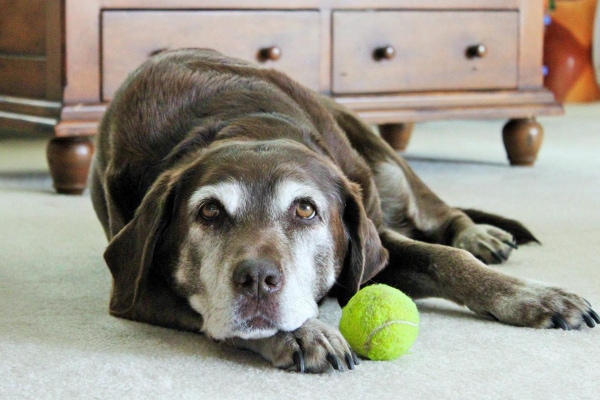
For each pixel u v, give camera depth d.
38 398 1.15
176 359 1.25
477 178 2.43
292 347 1.22
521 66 2.63
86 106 2.08
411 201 1.70
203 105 1.47
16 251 1.69
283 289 1.22
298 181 1.28
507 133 2.65
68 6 2.04
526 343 1.29
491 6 2.56
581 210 1.99
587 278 1.53
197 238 1.27
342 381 1.19
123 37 2.11
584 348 1.27
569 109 4.34
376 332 1.22
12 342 1.29
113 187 1.43
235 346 1.27
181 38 2.17
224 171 1.28
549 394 1.16
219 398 1.15
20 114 2.18
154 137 1.43
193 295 1.29
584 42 4.55
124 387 1.18
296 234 1.27
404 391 1.17
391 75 2.44
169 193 1.30
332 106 1.71
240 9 2.23
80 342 1.30
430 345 1.29
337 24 2.35
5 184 2.31
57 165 2.14
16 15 2.20
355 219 1.34
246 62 1.62
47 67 2.11
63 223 1.88
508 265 1.60
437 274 1.42
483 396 1.15
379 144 1.71
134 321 1.37
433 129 3.71
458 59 2.53
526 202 2.07
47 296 1.47
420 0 2.45
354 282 1.35
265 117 1.44
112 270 1.34
